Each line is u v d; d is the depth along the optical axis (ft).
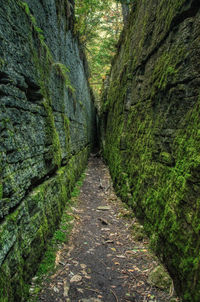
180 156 9.74
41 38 12.96
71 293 8.81
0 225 6.46
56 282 9.37
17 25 8.80
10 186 7.34
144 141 16.15
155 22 14.97
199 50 8.84
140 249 12.19
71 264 10.85
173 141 10.84
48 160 13.16
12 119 7.86
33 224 9.62
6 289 6.27
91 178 31.76
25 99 9.46
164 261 10.19
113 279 9.81
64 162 19.06
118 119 29.30
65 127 20.12
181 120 10.21
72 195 21.52
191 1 9.36
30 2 11.82
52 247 11.84
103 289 9.15
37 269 9.87
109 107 42.06
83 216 17.31
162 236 10.57
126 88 23.49
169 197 10.39
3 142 6.91
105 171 36.99
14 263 7.22
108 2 35.27
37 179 10.86
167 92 12.05
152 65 15.39
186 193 8.67
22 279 7.95
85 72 43.70
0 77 7.17
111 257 11.63
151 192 13.29
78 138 31.50
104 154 45.98
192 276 7.31
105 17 40.09
